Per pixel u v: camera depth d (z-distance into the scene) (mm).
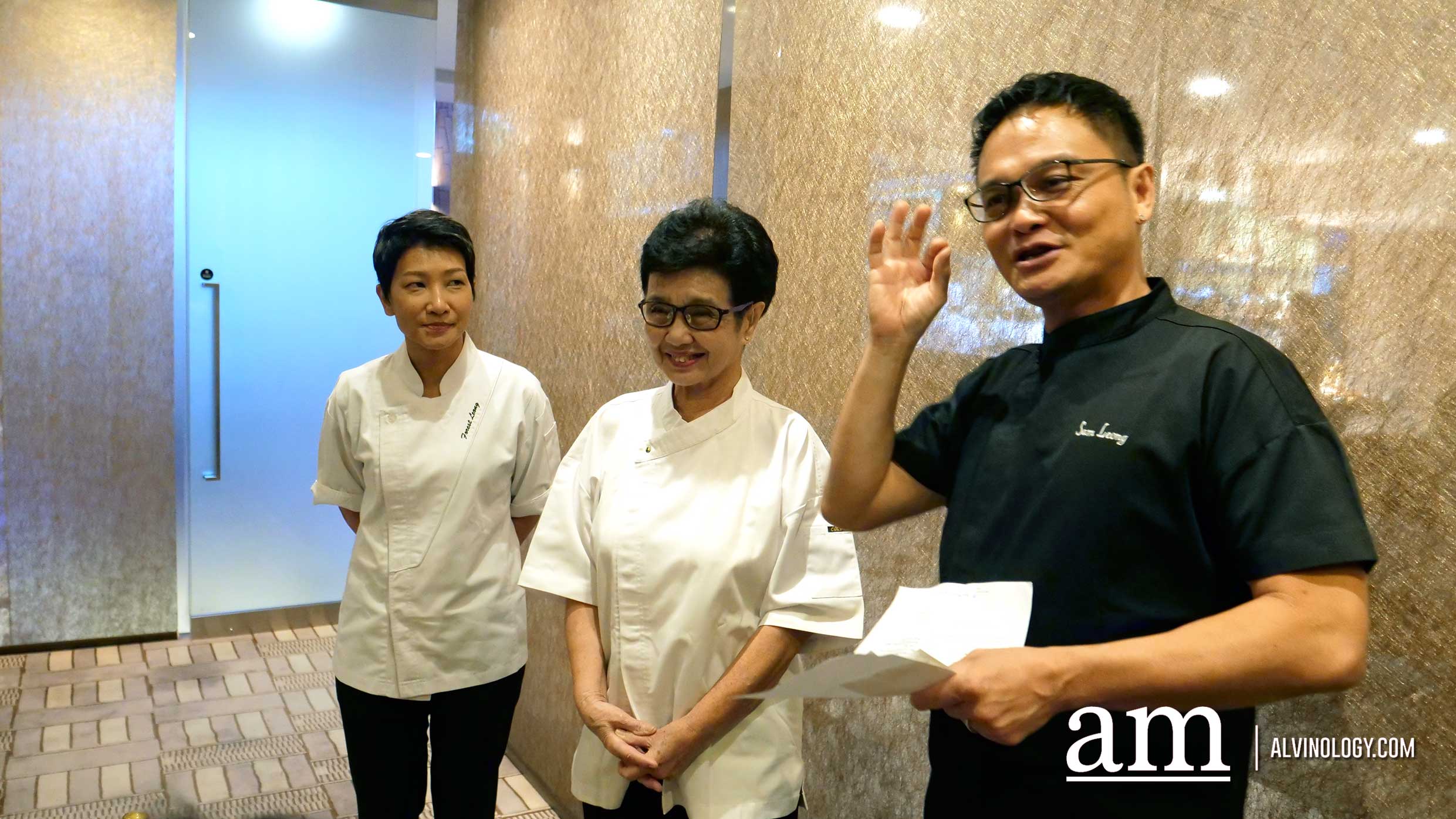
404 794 1969
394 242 1862
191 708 3334
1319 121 1039
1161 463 840
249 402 4203
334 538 4410
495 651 1954
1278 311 1076
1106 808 880
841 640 1362
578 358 2650
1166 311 920
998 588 891
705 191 2076
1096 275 919
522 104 3080
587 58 2629
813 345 1766
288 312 4242
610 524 1401
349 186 4305
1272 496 779
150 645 4039
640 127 2348
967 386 1104
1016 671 747
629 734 1288
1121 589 860
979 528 980
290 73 4156
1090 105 922
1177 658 736
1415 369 955
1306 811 1040
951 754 996
